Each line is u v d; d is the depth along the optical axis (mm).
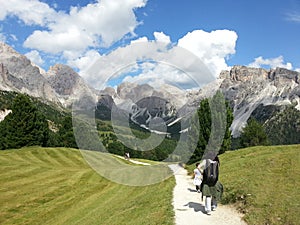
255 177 18250
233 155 31219
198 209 14086
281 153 24875
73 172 37812
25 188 30766
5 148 67312
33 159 46719
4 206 25500
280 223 11461
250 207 13461
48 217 23406
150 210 15289
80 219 20297
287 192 14742
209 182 12656
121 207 18812
